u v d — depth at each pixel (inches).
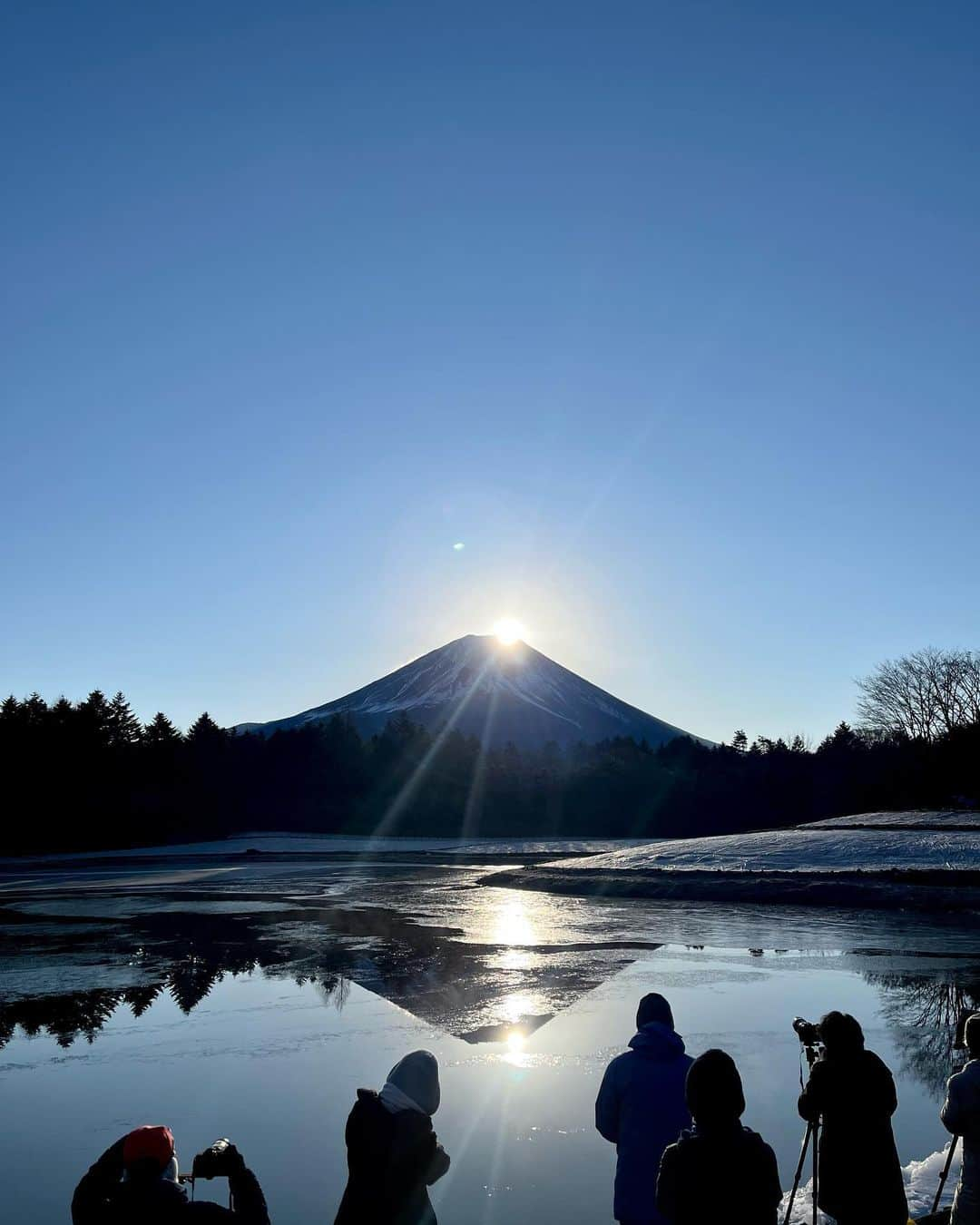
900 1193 237.8
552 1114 450.6
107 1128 446.6
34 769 3415.4
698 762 5871.1
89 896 1621.6
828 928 1162.0
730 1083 191.8
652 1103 233.5
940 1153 376.5
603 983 793.6
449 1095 480.1
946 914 1317.7
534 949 989.2
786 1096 477.4
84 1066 551.5
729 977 818.8
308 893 1665.8
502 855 2989.7
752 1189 184.2
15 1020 674.8
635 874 1788.9
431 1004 708.0
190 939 1078.4
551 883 1734.7
